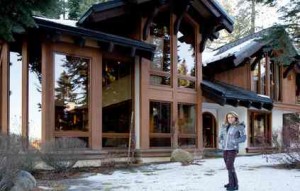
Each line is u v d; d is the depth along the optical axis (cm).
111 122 1482
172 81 1702
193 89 1830
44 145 1133
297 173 1162
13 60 1215
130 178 1062
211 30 1872
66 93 1291
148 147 1559
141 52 1510
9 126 1176
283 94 2567
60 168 1140
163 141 1641
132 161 1480
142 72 1557
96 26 1514
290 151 1323
